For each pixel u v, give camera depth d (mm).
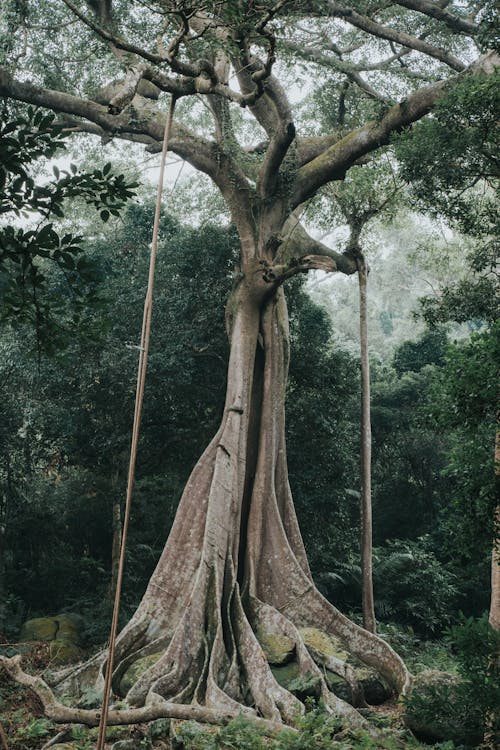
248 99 11070
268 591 16625
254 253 18719
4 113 6383
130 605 21625
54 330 7000
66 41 20094
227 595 15336
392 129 18062
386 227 22250
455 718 8234
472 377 8617
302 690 13328
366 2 18266
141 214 23781
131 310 21859
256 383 18781
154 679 13398
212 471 17016
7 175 6562
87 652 18297
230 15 9383
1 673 10836
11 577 22594
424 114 17547
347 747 9867
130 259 23531
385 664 15055
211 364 22797
